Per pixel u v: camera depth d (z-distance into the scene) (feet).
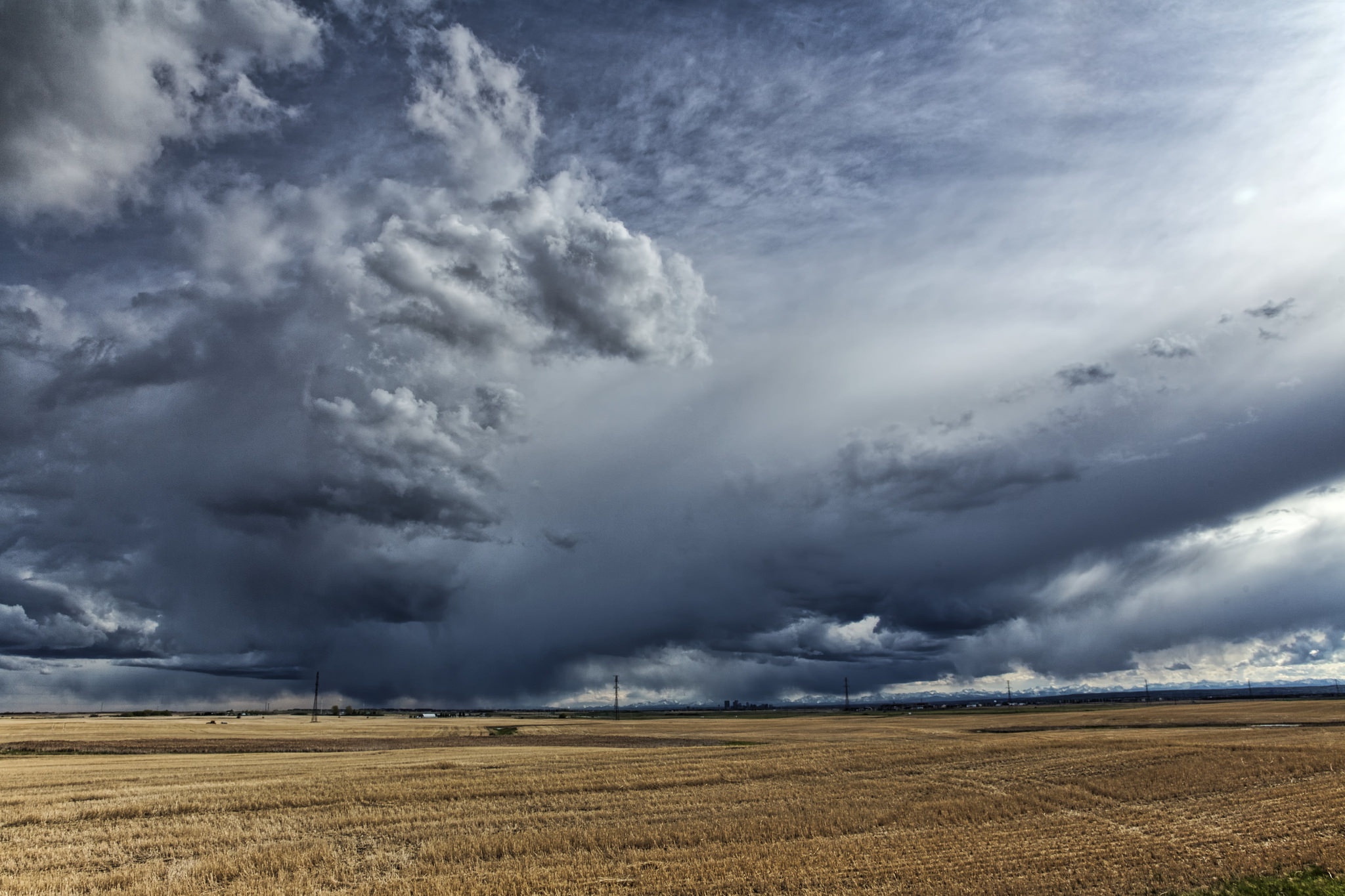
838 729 329.52
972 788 119.03
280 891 67.41
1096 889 64.13
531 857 78.54
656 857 77.25
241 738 289.53
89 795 115.75
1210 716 337.72
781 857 75.46
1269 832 85.20
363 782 128.98
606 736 297.53
